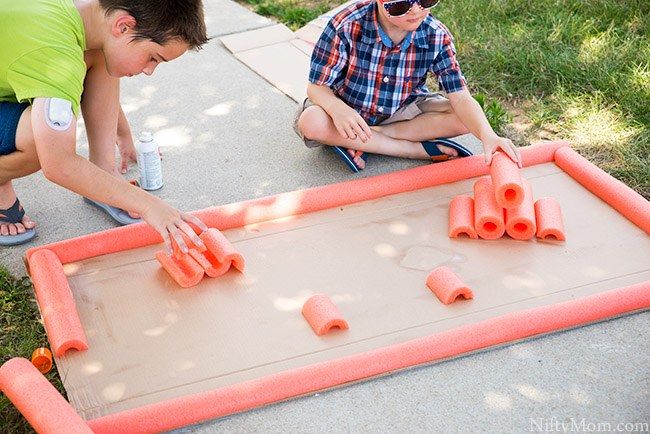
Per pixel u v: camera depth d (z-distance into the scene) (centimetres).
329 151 287
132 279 211
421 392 174
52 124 180
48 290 196
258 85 339
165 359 183
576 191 249
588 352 185
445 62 258
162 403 166
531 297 201
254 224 235
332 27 252
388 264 215
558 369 180
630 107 299
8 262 224
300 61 358
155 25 182
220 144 291
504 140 239
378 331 190
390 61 255
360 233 229
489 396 172
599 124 292
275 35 388
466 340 183
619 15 370
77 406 169
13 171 218
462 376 178
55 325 186
